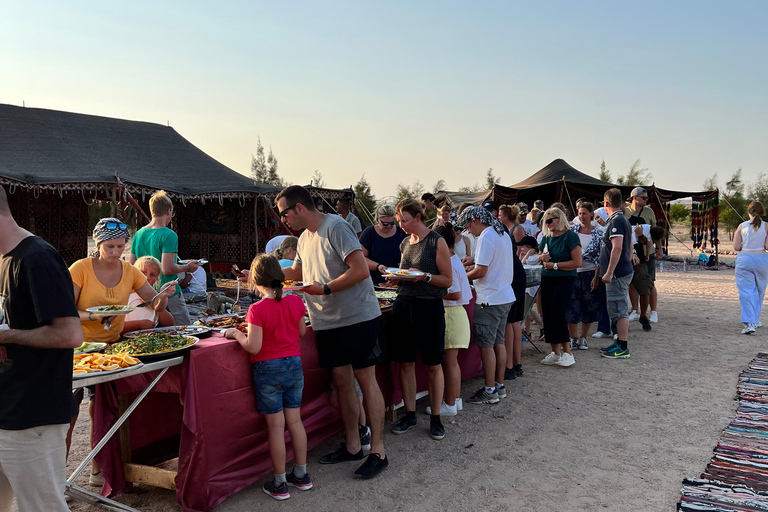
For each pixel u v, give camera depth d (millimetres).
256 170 33688
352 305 3428
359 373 3531
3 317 2109
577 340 6980
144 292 3430
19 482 2123
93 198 13602
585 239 6918
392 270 3904
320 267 3449
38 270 2029
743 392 5051
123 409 3219
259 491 3322
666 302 10859
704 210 19969
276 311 3162
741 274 7785
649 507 3076
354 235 3402
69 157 11484
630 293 8820
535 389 5320
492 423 4445
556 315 5941
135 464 3273
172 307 4496
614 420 4473
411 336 4051
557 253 5836
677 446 3928
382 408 3582
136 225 11516
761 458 3652
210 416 2986
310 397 3855
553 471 3564
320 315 3486
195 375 2902
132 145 13430
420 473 3561
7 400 2078
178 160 13625
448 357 4445
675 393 5145
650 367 6055
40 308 2018
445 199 6562
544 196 19484
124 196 10547
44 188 9883
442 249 3891
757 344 7121
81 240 13797
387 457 3818
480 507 3117
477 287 4824
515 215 6531
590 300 6812
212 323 3758
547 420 4492
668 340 7402
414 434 4242
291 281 4055
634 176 32031
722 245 29562
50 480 2166
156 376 2914
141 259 3820
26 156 11031
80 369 2492
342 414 3721
